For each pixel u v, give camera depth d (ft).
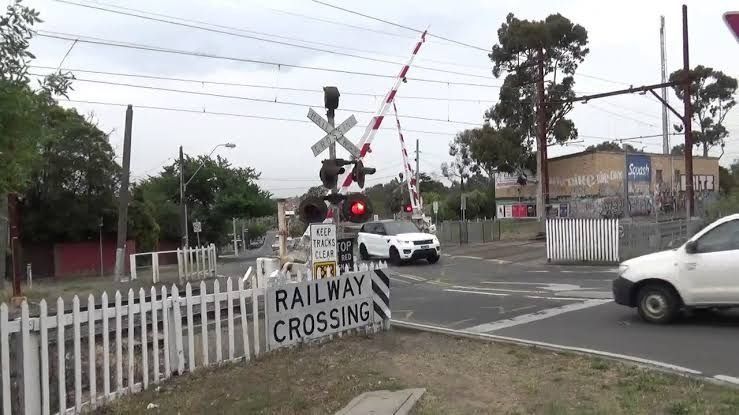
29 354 18.56
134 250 147.95
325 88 31.86
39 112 16.66
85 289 66.13
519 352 26.23
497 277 62.75
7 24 15.93
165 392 21.68
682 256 31.99
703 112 206.49
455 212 199.62
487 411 18.63
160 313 23.49
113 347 22.16
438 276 65.82
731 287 30.73
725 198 104.58
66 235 135.44
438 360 25.22
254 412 19.21
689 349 26.37
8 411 17.79
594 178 143.54
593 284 52.70
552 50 139.95
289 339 27.25
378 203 281.33
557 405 18.74
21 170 16.37
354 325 30.19
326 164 31.60
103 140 134.51
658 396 19.45
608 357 24.90
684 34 92.22
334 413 18.62
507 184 164.14
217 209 202.08
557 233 77.82
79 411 19.60
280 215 52.85
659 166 155.33
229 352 24.86
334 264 29.96
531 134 143.13
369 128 50.85
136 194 155.63
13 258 55.77
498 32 142.31
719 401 18.69
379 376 22.66
